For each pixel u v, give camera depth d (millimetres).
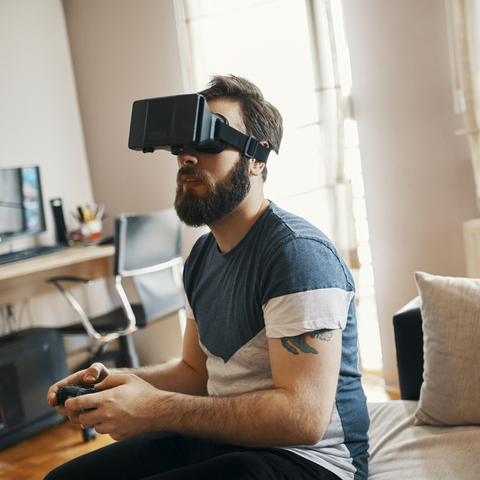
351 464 991
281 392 912
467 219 2309
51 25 3045
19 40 2881
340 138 2441
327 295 940
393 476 1093
